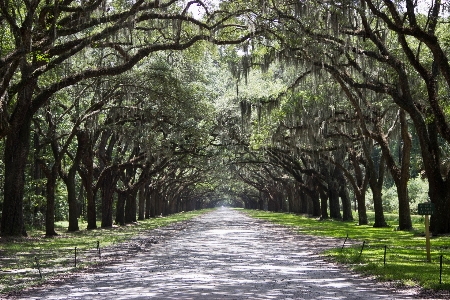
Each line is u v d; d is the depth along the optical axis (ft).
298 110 125.59
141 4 81.92
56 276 50.29
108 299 36.83
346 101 129.59
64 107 125.08
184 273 52.37
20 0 76.18
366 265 55.83
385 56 88.94
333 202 199.72
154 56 121.29
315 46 89.04
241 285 43.78
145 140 127.54
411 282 43.73
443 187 95.35
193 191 453.99
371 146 142.31
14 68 71.97
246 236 118.11
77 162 133.69
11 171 96.58
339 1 82.07
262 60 107.24
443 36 100.37
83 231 134.92
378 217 142.31
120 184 239.30
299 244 91.97
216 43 92.84
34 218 163.43
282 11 92.43
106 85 124.16
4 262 62.23
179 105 120.57
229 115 166.91
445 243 81.25
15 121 94.17
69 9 78.07
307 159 200.03
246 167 280.10
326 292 40.09
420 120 93.81
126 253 74.95
